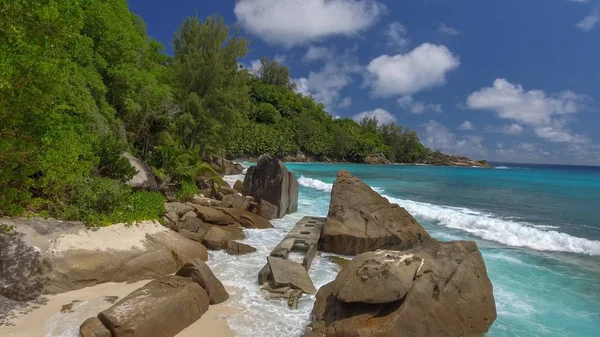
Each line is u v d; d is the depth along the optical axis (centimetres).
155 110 2366
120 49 1977
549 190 3622
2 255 779
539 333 728
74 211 990
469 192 3375
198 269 786
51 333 620
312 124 10525
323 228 1255
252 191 1889
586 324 768
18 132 609
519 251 1316
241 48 3666
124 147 1561
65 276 802
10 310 689
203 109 3291
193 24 3616
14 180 686
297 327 704
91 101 1434
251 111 9744
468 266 798
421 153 13212
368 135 12850
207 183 2170
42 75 582
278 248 1111
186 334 659
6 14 535
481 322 738
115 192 1105
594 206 2520
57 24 596
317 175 5066
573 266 1151
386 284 678
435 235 1549
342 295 680
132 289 827
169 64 3703
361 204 1317
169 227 1229
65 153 662
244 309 768
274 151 8675
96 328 602
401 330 648
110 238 950
